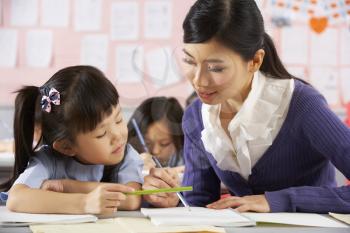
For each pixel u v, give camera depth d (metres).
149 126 2.11
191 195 1.55
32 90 1.45
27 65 3.77
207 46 1.19
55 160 1.46
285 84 1.41
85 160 1.44
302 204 1.30
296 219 1.17
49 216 1.15
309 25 3.79
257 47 1.26
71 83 1.36
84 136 1.34
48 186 1.35
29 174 1.36
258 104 1.39
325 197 1.31
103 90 1.34
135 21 3.77
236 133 1.41
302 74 3.80
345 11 3.80
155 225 1.08
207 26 1.18
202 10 1.19
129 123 2.17
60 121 1.36
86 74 1.36
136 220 1.14
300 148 1.43
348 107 3.44
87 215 1.15
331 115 1.36
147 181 1.41
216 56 1.19
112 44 3.78
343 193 1.32
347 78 3.80
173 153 2.14
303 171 1.49
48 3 3.78
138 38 3.77
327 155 1.36
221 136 1.42
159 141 2.11
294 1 3.77
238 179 1.50
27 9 3.77
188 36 1.20
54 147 1.42
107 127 1.34
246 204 1.29
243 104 1.38
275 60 1.44
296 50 3.80
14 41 3.76
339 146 1.32
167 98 2.11
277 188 1.51
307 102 1.38
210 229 1.02
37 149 1.47
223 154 1.44
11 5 3.76
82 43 3.78
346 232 1.05
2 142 2.99
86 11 3.78
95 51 3.78
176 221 1.09
